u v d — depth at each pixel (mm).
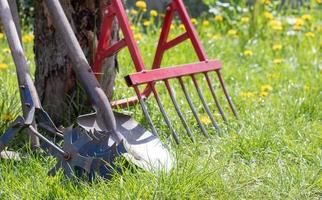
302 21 9609
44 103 6660
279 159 6012
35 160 5641
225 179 5547
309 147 6180
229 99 6773
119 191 5113
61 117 6621
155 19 10414
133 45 6109
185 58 8633
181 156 5859
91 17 6551
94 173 5379
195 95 7391
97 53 6422
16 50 5715
